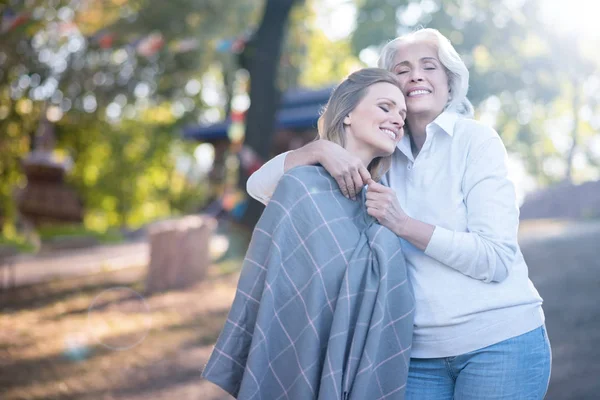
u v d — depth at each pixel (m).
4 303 8.65
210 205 18.42
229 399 4.96
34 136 17.42
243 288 2.16
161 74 15.93
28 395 5.02
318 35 23.61
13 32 12.01
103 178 25.11
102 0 12.84
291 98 17.20
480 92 18.44
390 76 2.30
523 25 17.59
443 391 2.30
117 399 4.93
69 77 15.84
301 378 2.08
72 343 6.60
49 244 13.51
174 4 12.44
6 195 18.62
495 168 2.23
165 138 24.45
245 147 12.11
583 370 4.97
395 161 2.42
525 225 13.73
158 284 9.23
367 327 2.12
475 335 2.19
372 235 2.18
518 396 2.19
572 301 6.68
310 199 2.17
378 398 2.16
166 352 6.19
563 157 26.67
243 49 12.39
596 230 10.49
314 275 2.12
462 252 2.14
